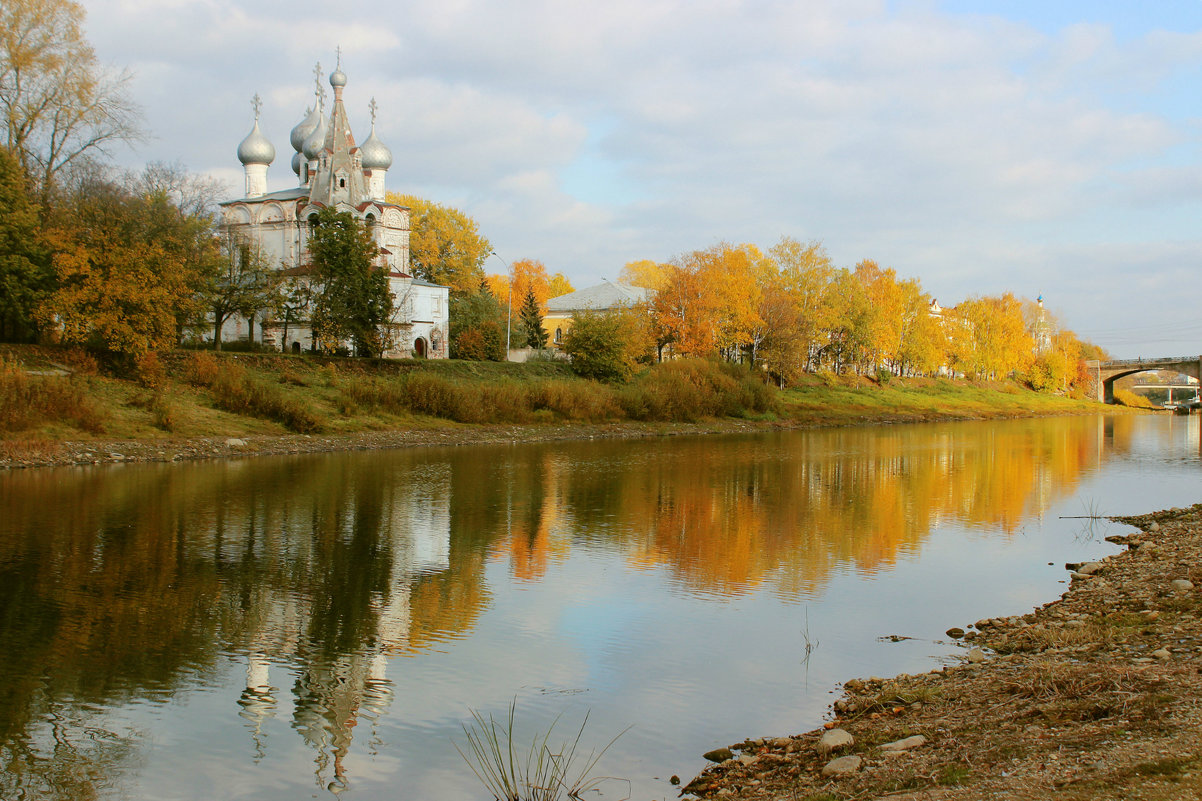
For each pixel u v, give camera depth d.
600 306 111.88
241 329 78.69
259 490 32.00
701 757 10.60
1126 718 8.81
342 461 42.22
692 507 30.14
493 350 88.31
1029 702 10.11
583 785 9.88
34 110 51.53
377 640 15.48
